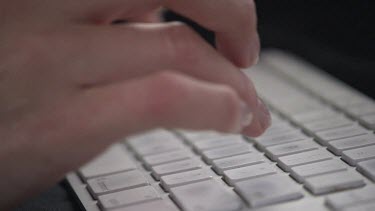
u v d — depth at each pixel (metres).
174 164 0.31
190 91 0.26
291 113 0.36
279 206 0.27
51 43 0.28
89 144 0.27
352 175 0.28
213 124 0.26
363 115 0.34
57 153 0.27
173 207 0.28
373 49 0.43
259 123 0.30
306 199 0.27
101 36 0.28
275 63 0.44
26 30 0.28
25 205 0.31
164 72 0.26
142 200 0.29
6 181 0.27
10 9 0.28
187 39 0.29
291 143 0.32
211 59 0.29
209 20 0.29
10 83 0.28
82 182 0.31
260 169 0.30
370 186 0.28
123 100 0.26
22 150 0.27
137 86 0.26
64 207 0.30
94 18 0.29
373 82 0.41
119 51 0.28
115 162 0.32
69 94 0.27
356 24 0.44
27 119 0.27
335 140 0.31
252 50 0.30
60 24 0.28
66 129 0.27
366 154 0.30
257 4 0.53
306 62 0.45
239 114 0.26
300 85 0.40
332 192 0.28
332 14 0.46
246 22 0.30
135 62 0.28
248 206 0.27
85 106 0.26
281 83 0.41
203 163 0.31
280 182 0.29
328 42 0.46
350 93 0.38
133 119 0.26
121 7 0.29
